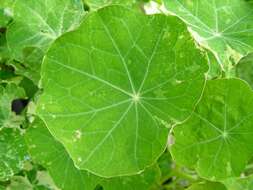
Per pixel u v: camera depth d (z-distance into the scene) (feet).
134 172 0.62
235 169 0.70
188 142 0.68
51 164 0.69
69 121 0.61
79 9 0.71
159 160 0.80
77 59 0.60
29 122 0.73
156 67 0.62
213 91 0.66
